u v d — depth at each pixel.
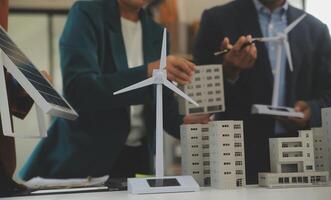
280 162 0.96
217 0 2.10
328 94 1.63
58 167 1.54
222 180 0.94
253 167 1.48
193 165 1.02
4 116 0.86
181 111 1.39
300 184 0.96
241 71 1.61
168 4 2.07
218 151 0.95
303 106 1.59
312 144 0.98
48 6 2.21
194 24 2.09
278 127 1.59
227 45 1.51
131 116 1.60
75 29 1.49
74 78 1.44
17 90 1.05
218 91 1.40
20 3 2.20
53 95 0.97
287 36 1.62
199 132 1.03
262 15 1.68
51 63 2.22
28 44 2.22
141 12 1.64
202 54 1.66
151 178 0.92
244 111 1.60
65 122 1.56
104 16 1.55
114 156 1.57
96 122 1.54
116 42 1.55
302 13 1.71
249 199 0.77
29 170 1.56
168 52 1.71
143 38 1.62
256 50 1.58
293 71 1.64
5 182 0.99
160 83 0.95
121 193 0.92
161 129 0.94
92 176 1.55
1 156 0.99
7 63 0.85
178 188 0.88
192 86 1.38
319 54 1.69
